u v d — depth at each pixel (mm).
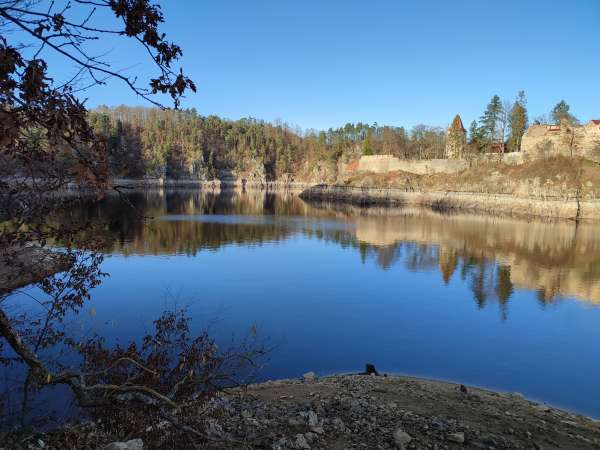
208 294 22812
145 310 19406
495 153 102125
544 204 73250
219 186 184000
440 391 11906
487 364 15266
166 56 3527
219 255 34062
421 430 8195
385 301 22750
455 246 41344
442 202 93750
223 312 19859
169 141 183250
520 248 40531
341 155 170500
